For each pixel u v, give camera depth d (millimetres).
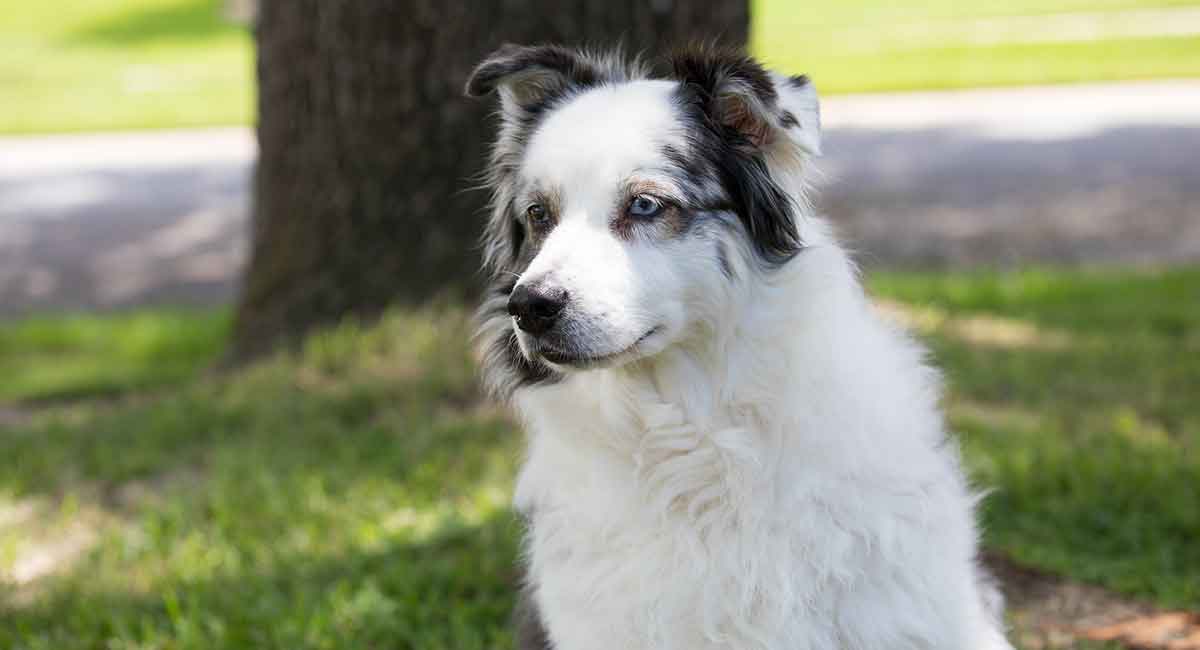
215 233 14352
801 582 3475
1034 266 10695
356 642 4734
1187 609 4793
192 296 11945
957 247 11570
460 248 7387
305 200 7594
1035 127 16703
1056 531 5449
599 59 4328
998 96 18953
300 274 7688
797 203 3703
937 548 3561
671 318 3551
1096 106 17719
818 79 20578
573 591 3664
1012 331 8516
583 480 3705
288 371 7445
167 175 17406
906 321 8195
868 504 3482
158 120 21094
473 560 5379
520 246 4082
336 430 6852
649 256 3553
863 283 4098
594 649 3639
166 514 6074
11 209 15852
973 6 27172
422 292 7461
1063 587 5090
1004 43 22719
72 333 10320
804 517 3479
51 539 6066
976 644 3629
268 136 7730
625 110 3688
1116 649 4492
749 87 3545
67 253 13758
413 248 7449
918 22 25703
